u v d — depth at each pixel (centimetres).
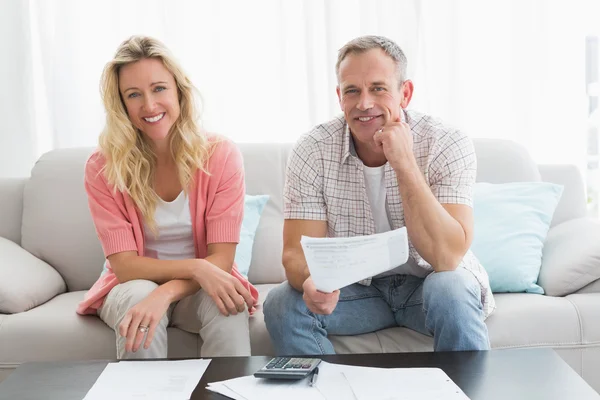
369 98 185
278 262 244
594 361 199
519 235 226
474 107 297
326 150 200
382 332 200
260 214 250
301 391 137
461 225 187
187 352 200
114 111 205
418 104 294
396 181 195
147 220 207
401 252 152
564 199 252
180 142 207
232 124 295
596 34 298
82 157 256
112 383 144
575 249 218
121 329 178
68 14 288
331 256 150
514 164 251
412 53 290
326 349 186
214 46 290
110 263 205
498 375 143
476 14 295
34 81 294
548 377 142
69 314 207
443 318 172
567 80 296
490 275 220
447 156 193
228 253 205
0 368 197
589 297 207
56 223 246
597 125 309
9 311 207
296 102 297
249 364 154
